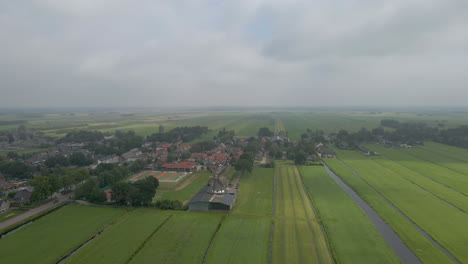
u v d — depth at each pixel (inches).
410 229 3129.9
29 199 4033.0
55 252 2650.1
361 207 3878.0
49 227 3211.1
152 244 2770.7
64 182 4458.7
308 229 3105.3
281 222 3294.8
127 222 3316.9
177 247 2711.6
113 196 3932.1
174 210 3737.7
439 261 2488.9
